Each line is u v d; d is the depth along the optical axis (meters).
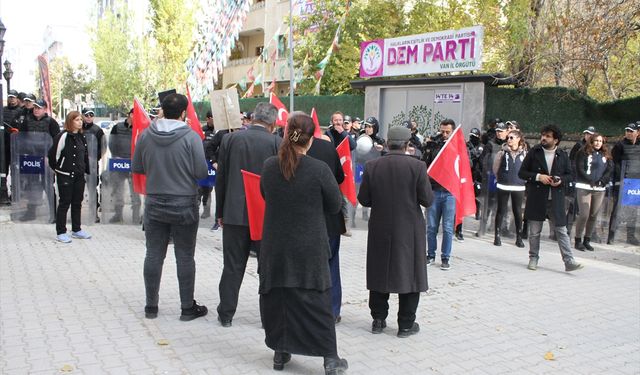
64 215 8.25
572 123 12.14
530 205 7.60
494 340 5.06
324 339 3.98
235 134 4.98
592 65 12.20
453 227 7.52
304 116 4.02
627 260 8.53
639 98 11.23
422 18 19.67
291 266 3.94
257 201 4.78
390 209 4.92
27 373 4.03
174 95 5.12
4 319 5.10
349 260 7.93
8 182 12.78
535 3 13.11
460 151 7.33
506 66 14.60
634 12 11.62
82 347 4.54
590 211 9.13
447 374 4.31
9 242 8.12
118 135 9.66
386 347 4.82
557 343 5.04
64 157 8.16
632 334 5.34
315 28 22.69
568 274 7.50
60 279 6.41
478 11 16.95
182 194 5.00
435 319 5.57
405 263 4.89
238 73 37.50
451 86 14.12
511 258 8.35
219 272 6.96
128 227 9.62
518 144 9.13
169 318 5.29
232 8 22.77
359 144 10.14
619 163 9.65
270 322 4.09
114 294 5.94
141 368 4.20
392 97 15.88
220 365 4.30
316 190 3.96
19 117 10.94
